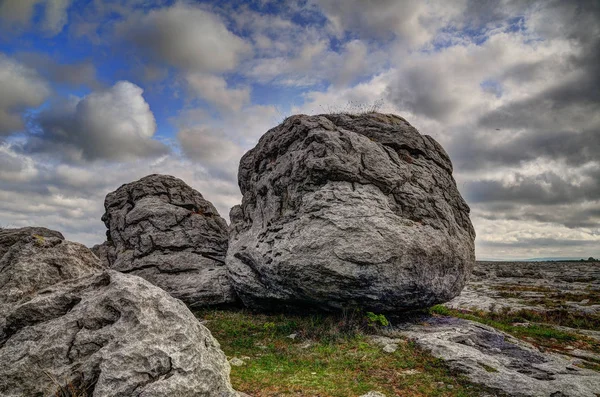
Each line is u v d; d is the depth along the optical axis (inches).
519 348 555.2
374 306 642.8
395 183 681.6
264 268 696.4
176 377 326.0
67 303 390.3
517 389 407.8
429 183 740.0
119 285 375.9
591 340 674.8
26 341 352.8
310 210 650.8
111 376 314.7
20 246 488.1
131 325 349.7
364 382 429.7
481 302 1051.9
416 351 526.0
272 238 699.4
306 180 676.7
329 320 658.8
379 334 600.1
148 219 954.1
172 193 1038.4
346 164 656.4
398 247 609.3
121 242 955.3
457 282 725.3
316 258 616.1
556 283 1770.4
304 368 470.6
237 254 811.4
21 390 323.6
